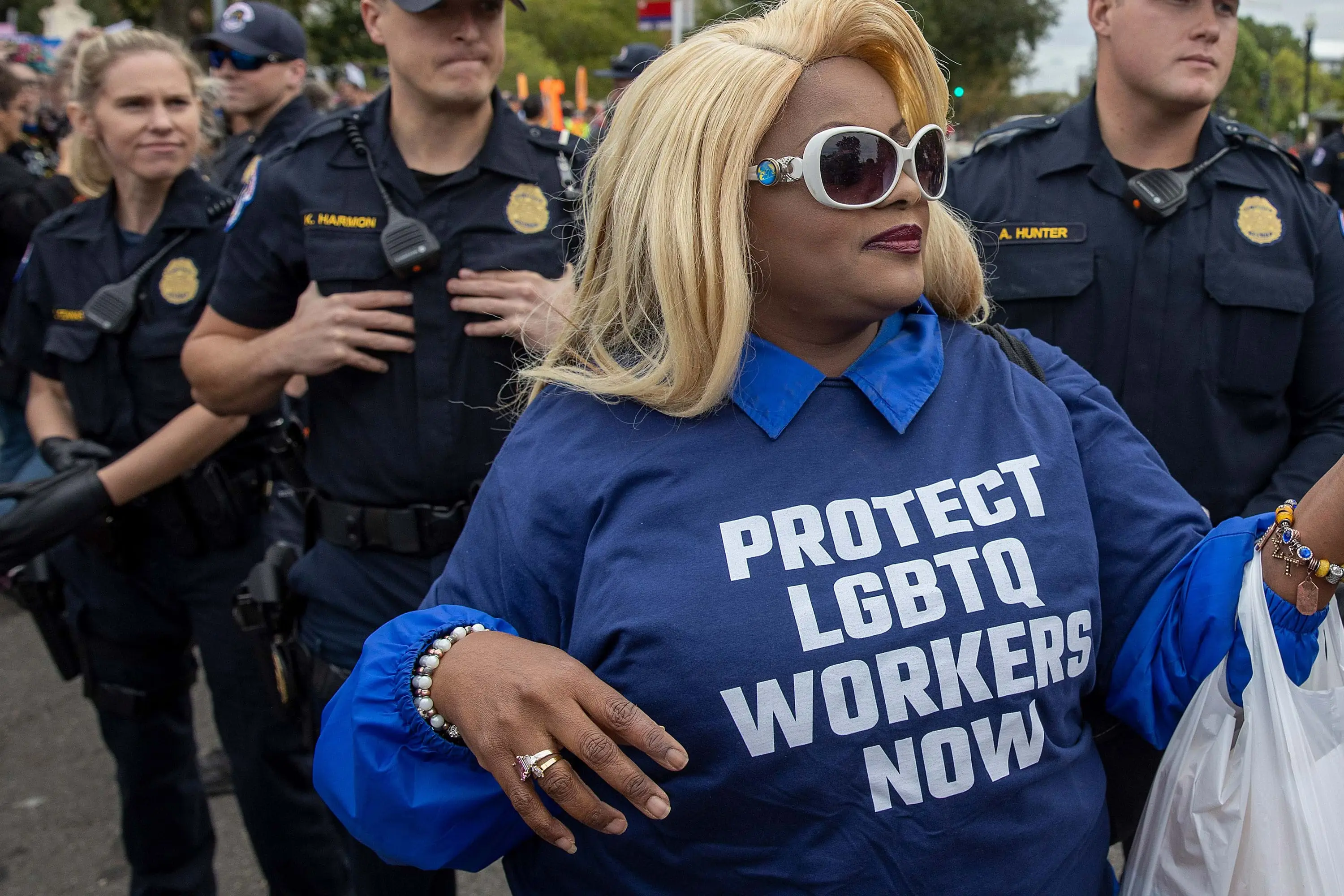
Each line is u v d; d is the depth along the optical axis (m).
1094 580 1.00
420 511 1.81
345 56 19.97
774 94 0.93
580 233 1.37
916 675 0.92
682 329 0.97
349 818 1.02
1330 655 1.03
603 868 1.01
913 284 0.98
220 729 2.27
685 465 0.97
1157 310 1.93
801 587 0.92
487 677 0.93
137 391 2.35
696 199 0.96
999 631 0.94
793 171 0.95
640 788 0.87
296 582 1.92
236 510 2.21
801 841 0.93
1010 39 17.52
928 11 17.25
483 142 1.88
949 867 0.93
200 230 2.36
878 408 0.99
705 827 0.95
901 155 0.95
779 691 0.91
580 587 0.97
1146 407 1.94
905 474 0.98
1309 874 0.98
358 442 1.82
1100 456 1.08
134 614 2.28
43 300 2.44
